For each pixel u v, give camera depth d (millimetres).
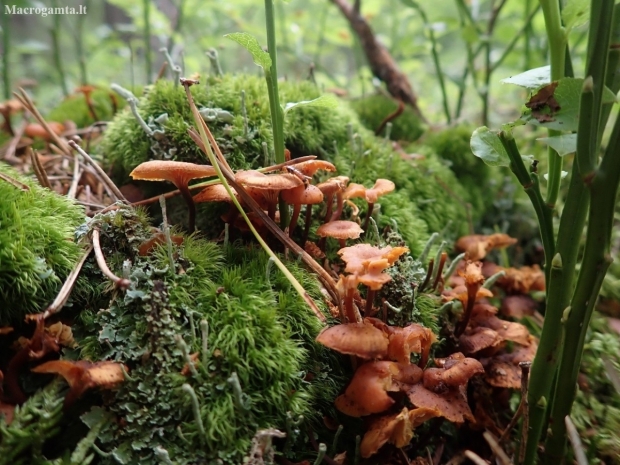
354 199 185
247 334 125
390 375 120
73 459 110
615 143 95
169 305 128
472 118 404
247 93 192
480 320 166
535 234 254
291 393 124
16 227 132
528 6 265
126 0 348
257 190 148
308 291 143
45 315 121
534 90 113
